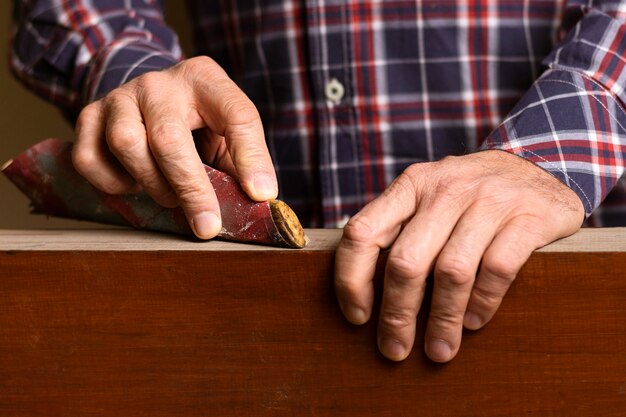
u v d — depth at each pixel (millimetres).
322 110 1269
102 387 769
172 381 756
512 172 755
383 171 1271
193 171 763
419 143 1253
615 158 900
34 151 928
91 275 752
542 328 693
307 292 722
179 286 739
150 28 1272
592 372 694
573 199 748
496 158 784
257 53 1299
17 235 858
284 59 1278
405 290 674
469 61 1222
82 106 1206
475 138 1240
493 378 708
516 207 699
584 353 692
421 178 736
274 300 728
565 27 1141
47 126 2000
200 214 767
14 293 769
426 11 1210
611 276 676
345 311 708
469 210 695
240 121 797
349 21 1229
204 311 739
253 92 1323
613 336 686
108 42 1204
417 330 708
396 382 723
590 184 861
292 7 1253
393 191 727
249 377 744
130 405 767
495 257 667
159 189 807
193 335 745
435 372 715
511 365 703
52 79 1285
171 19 1955
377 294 706
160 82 843
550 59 999
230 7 1323
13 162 938
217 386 750
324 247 732
